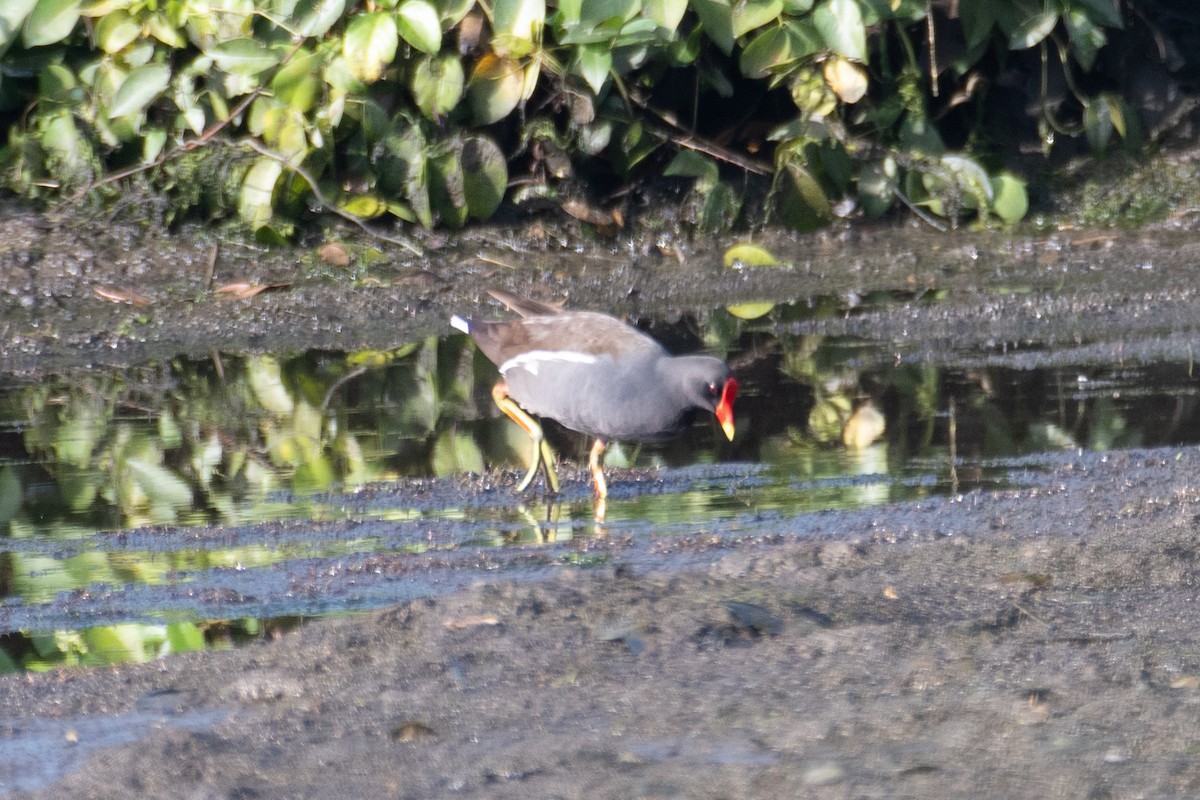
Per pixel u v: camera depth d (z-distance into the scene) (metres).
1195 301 14.92
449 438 11.36
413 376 13.19
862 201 18.08
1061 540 8.37
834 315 14.99
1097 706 6.15
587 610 7.33
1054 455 10.49
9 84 17.05
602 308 15.52
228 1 16.41
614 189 17.86
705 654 6.83
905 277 16.45
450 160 16.77
